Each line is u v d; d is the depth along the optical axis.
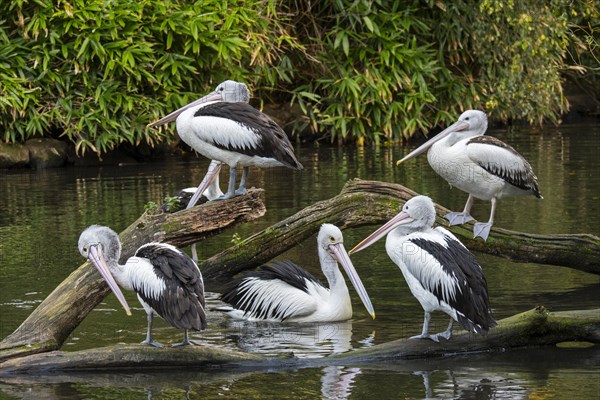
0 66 23.42
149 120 24.39
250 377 9.45
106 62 24.39
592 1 23.34
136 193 19.83
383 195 13.08
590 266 12.80
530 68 25.70
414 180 20.83
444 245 10.09
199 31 24.45
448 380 9.27
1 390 9.10
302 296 11.59
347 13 26.88
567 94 31.78
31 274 13.55
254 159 12.56
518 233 12.87
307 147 26.88
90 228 10.02
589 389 8.93
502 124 30.14
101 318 11.65
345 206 13.08
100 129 24.50
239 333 11.10
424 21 27.44
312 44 27.70
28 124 23.69
